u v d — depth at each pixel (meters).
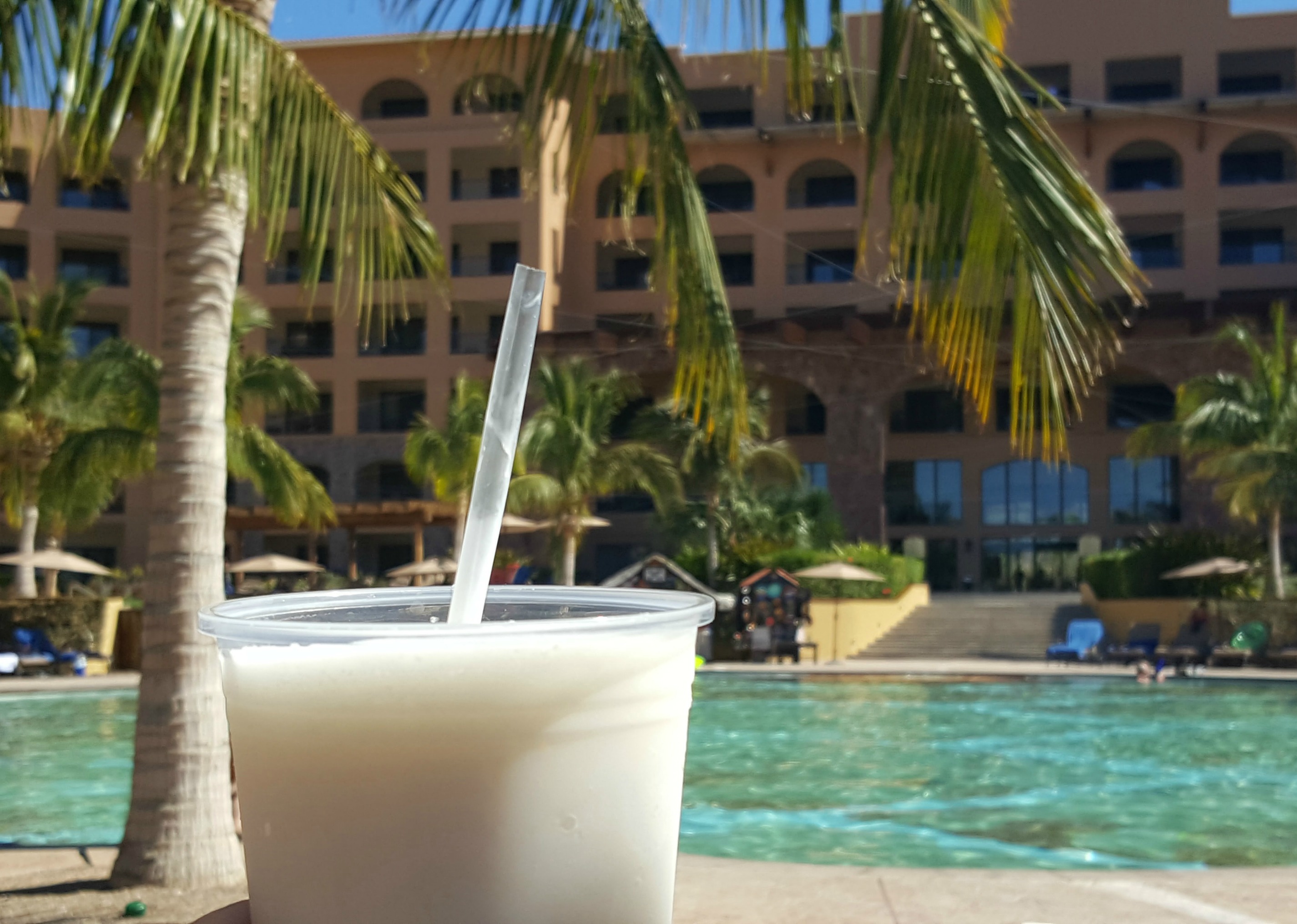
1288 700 17.69
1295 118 40.19
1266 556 27.56
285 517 24.05
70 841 7.30
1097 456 42.16
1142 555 28.41
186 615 5.15
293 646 0.66
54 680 19.58
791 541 32.22
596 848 0.69
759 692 19.55
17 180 40.19
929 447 43.38
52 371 24.55
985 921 4.44
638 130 5.32
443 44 40.91
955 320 3.82
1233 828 8.09
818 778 10.48
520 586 0.93
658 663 0.74
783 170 42.84
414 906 0.65
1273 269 39.94
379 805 0.65
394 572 28.78
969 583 42.53
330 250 15.97
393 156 43.03
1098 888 4.98
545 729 0.67
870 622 28.44
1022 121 3.71
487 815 0.65
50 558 23.88
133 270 41.56
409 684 0.64
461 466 28.88
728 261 44.59
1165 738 13.52
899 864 6.82
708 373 5.46
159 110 3.87
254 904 0.73
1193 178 40.78
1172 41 42.38
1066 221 3.60
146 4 3.90
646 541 42.22
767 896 4.86
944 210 3.79
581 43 5.21
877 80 4.02
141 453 20.45
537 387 28.31
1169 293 40.53
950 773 10.83
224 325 5.30
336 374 41.59
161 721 5.10
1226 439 25.38
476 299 40.62
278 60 4.78
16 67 3.85
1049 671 21.91
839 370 35.34
